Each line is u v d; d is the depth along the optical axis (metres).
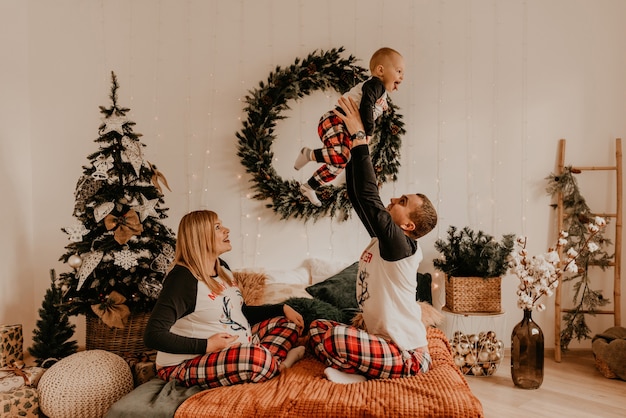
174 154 3.73
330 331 2.23
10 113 3.50
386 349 2.19
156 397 2.06
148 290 2.90
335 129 2.39
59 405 2.37
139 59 3.71
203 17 3.72
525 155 3.78
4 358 2.86
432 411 1.87
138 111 3.71
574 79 3.76
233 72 3.72
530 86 3.76
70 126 3.70
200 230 2.35
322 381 2.15
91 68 3.69
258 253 3.76
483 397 2.96
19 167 3.59
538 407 2.82
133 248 2.92
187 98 3.72
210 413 1.91
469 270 3.40
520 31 3.75
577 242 3.70
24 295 3.62
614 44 3.74
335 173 2.48
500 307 3.39
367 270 2.33
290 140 3.73
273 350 2.42
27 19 3.68
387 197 3.76
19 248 3.57
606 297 3.77
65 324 3.07
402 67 2.33
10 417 2.35
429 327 2.96
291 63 3.72
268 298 3.23
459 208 3.78
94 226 2.96
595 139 3.76
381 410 1.88
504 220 3.78
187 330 2.30
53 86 3.69
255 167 3.58
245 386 2.12
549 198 3.77
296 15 3.72
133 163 2.90
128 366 2.59
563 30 3.75
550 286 3.10
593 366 3.51
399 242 2.17
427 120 3.76
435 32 3.74
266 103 3.59
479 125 3.77
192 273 2.30
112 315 2.80
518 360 3.10
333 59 3.62
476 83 3.76
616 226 3.69
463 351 3.30
